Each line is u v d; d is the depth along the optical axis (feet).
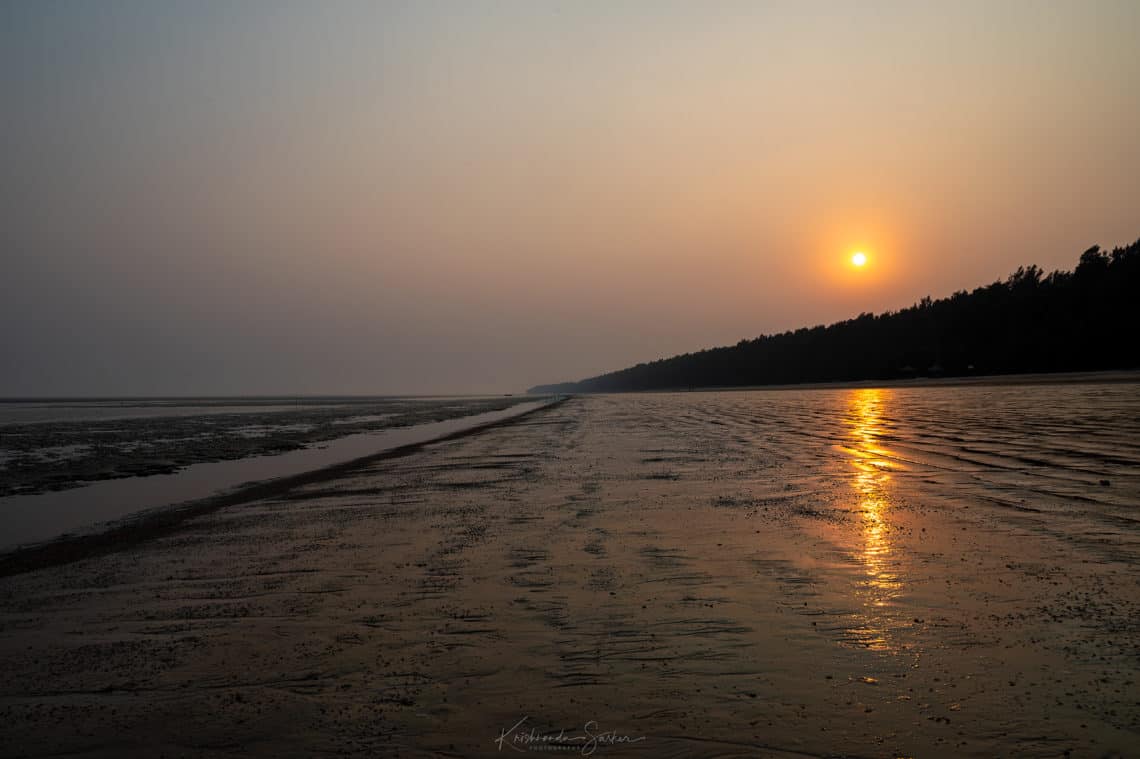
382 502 50.24
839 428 106.42
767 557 29.63
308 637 21.79
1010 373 353.10
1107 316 310.86
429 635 21.45
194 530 43.09
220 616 24.54
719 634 20.53
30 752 15.28
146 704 17.44
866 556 29.27
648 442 92.53
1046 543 30.45
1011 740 14.12
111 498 60.64
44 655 21.47
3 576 34.04
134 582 30.50
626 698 16.55
